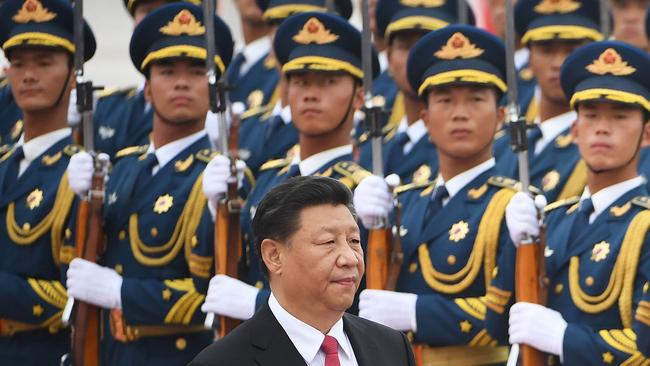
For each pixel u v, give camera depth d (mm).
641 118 26391
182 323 28797
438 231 27438
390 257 27016
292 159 30500
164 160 29750
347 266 18078
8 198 31000
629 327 25156
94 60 46906
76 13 29703
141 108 34812
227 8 48812
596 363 24812
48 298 30219
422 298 26609
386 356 18781
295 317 18344
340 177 28266
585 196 26688
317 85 28672
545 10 32469
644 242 25172
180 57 29516
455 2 33625
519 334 25172
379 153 27562
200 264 28453
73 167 29125
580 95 26375
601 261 25625
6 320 30797
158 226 29172
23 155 31453
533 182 31453
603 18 31578
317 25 29031
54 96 31125
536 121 34438
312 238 18078
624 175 26250
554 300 26297
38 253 30562
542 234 25562
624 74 26359
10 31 31156
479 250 26781
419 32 32875
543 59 32281
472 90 27578
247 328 18453
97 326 28844
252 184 31094
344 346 18500
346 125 28875
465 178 27625
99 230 29031
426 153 32406
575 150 31188
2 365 30859
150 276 29156
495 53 27844
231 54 30938
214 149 29781
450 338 26406
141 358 29094
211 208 28297
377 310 26594
